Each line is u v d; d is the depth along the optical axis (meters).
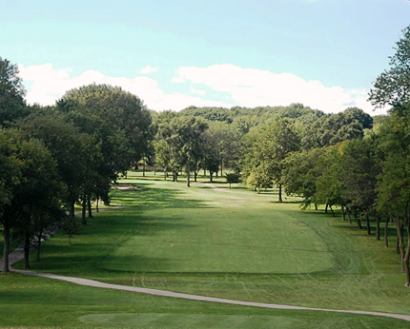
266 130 147.62
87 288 40.28
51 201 52.28
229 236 72.81
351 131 181.00
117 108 144.62
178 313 29.95
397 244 62.66
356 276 49.28
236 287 42.78
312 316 30.17
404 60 40.31
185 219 91.25
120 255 58.12
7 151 49.62
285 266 53.41
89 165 73.94
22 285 41.19
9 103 79.19
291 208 117.12
